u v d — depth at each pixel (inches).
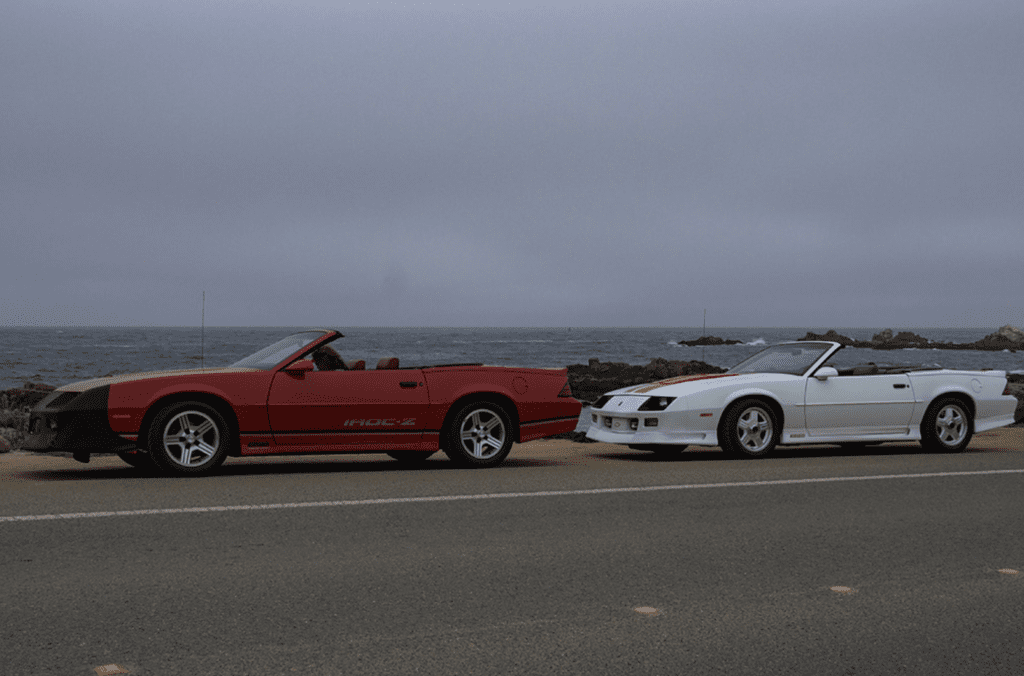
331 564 216.5
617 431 455.2
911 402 476.7
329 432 384.2
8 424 569.9
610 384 1578.5
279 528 256.7
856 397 468.1
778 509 295.6
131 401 354.3
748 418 453.1
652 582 204.7
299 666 149.7
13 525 255.9
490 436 412.8
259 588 194.7
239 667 148.9
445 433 405.4
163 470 361.4
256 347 3836.1
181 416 363.3
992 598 195.2
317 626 170.2
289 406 376.8
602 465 418.3
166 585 195.9
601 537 250.7
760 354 509.4
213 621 172.2
